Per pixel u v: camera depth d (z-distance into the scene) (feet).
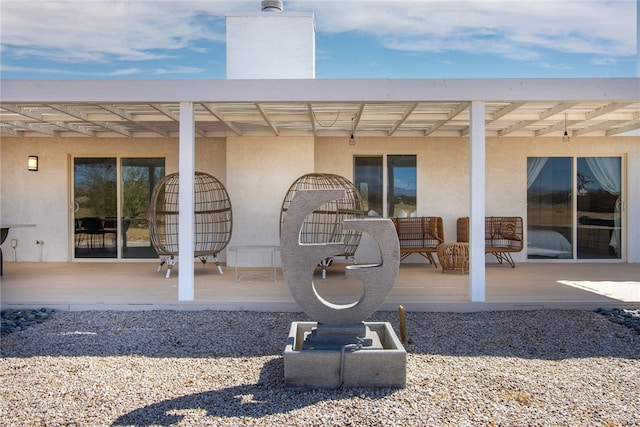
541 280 24.94
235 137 30.17
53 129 29.89
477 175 19.54
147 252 32.68
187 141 19.79
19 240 32.68
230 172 30.19
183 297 19.80
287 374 12.25
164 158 32.42
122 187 32.65
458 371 13.50
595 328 17.44
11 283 24.07
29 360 14.55
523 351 15.28
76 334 16.96
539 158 31.99
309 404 11.39
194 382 12.79
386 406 11.25
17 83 19.38
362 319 13.17
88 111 23.72
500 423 10.47
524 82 19.25
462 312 19.60
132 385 12.60
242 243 30.25
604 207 31.99
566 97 19.24
